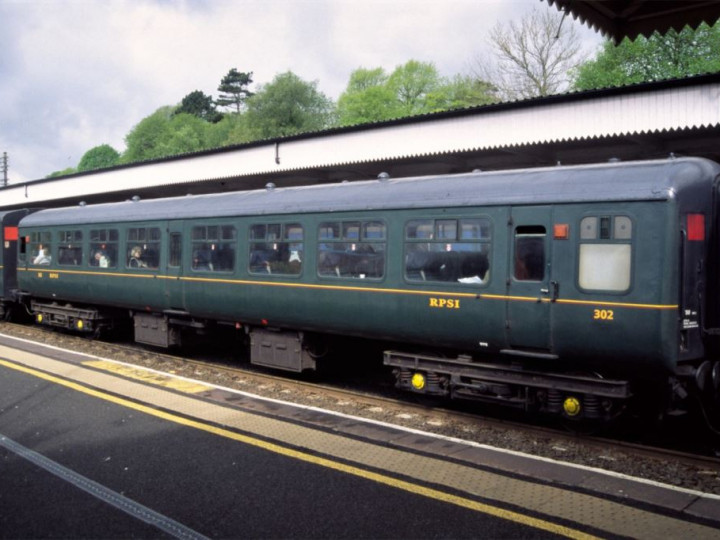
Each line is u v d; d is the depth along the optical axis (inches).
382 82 2222.0
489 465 242.4
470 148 481.1
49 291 629.9
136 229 515.5
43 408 327.3
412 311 332.2
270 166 630.5
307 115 2028.8
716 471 248.7
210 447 264.8
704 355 273.4
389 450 260.1
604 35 249.8
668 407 275.4
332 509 204.1
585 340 273.6
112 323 606.2
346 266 363.9
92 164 3582.7
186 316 494.9
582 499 209.3
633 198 260.2
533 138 445.7
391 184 358.6
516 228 295.4
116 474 236.1
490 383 315.6
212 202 460.1
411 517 197.3
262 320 421.4
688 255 259.8
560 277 279.4
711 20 232.4
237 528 192.1
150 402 335.6
